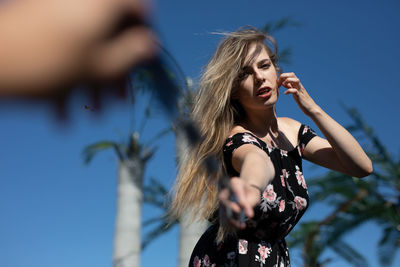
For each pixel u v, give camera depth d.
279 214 2.04
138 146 11.60
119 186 11.49
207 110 2.05
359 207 13.88
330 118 2.24
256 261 2.00
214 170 0.69
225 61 2.11
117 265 11.00
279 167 2.11
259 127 2.21
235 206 0.78
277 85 2.23
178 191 2.10
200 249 2.16
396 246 13.52
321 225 13.35
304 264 12.96
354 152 2.20
